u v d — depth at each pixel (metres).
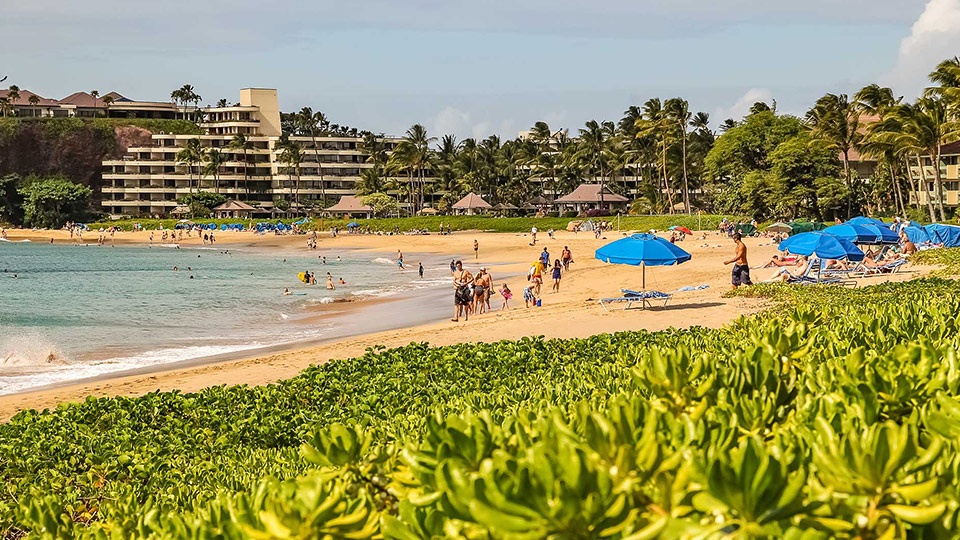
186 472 9.94
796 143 95.25
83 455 11.22
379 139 187.88
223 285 61.59
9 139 177.88
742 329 12.59
